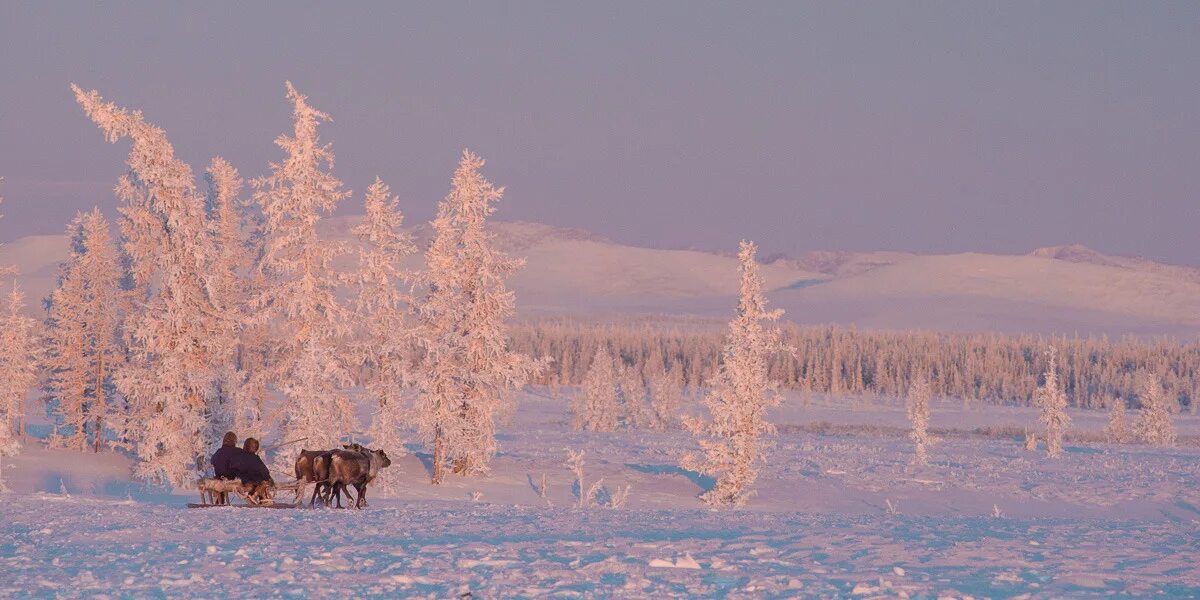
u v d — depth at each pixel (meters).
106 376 161.25
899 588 28.53
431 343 143.62
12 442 111.12
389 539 40.75
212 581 28.81
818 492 168.62
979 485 181.50
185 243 125.19
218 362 126.69
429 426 145.38
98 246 162.50
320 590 27.55
